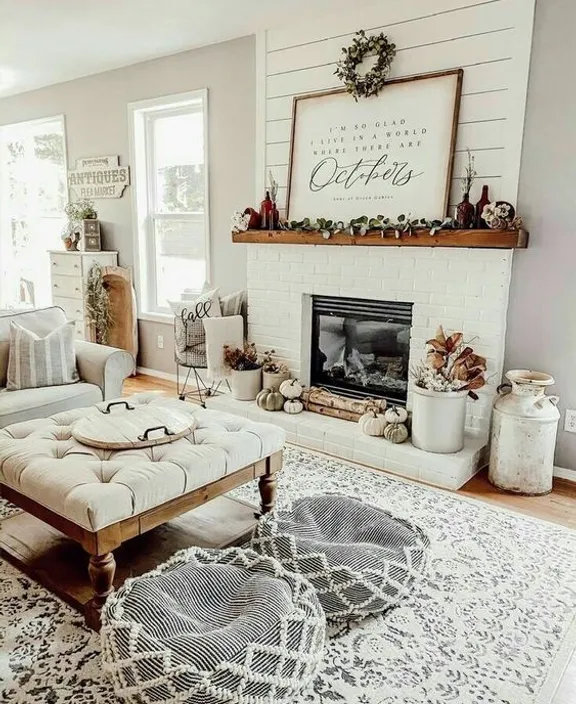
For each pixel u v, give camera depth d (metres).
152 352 5.24
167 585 1.72
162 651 1.45
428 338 3.41
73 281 5.22
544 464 2.94
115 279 5.26
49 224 6.25
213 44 4.23
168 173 4.96
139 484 1.98
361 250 3.60
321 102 3.68
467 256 3.19
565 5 2.80
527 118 2.97
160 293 5.23
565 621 1.99
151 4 3.48
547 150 2.94
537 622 1.98
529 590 2.16
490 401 3.25
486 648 1.85
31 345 3.35
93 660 1.78
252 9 3.54
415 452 3.17
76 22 3.80
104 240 5.41
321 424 3.60
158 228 5.12
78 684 1.69
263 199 4.12
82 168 5.47
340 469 3.27
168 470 2.08
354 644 1.86
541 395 2.94
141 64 4.75
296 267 3.93
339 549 1.98
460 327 3.28
